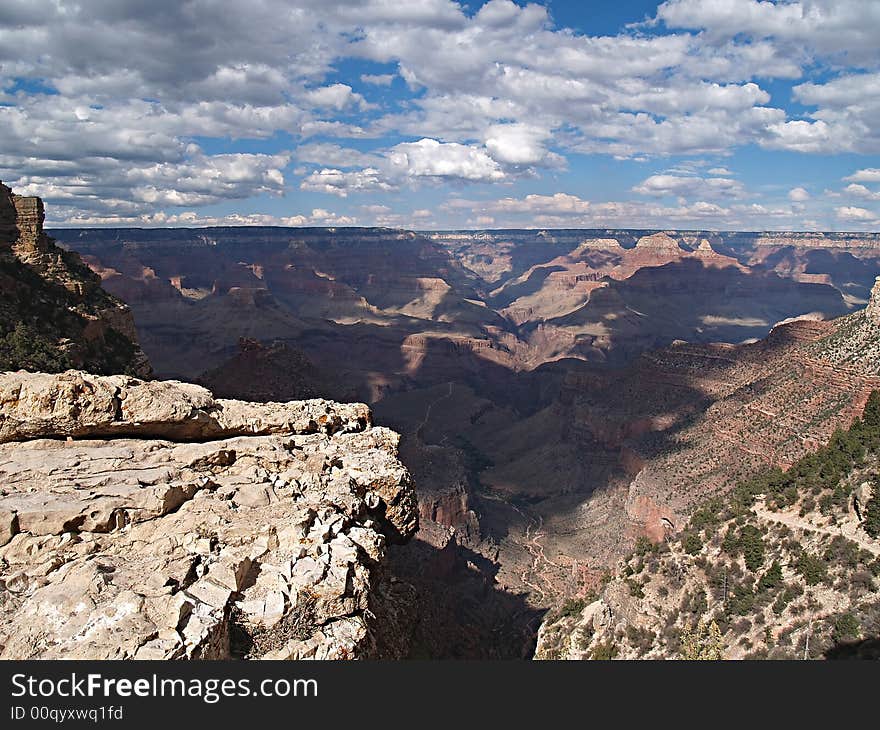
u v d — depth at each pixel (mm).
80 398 25547
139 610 16406
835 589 52406
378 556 22375
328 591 18938
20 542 19125
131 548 19547
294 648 17062
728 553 63906
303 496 23906
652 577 67062
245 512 21625
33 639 15570
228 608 17578
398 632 24625
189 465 24766
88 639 15500
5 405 24719
